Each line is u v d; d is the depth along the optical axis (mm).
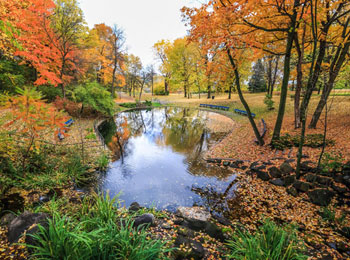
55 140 10352
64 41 19125
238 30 9133
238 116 23859
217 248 3814
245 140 13195
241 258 2971
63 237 2520
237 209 5824
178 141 14547
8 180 5609
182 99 46031
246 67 28344
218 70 10609
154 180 8008
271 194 6441
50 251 2436
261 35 9641
